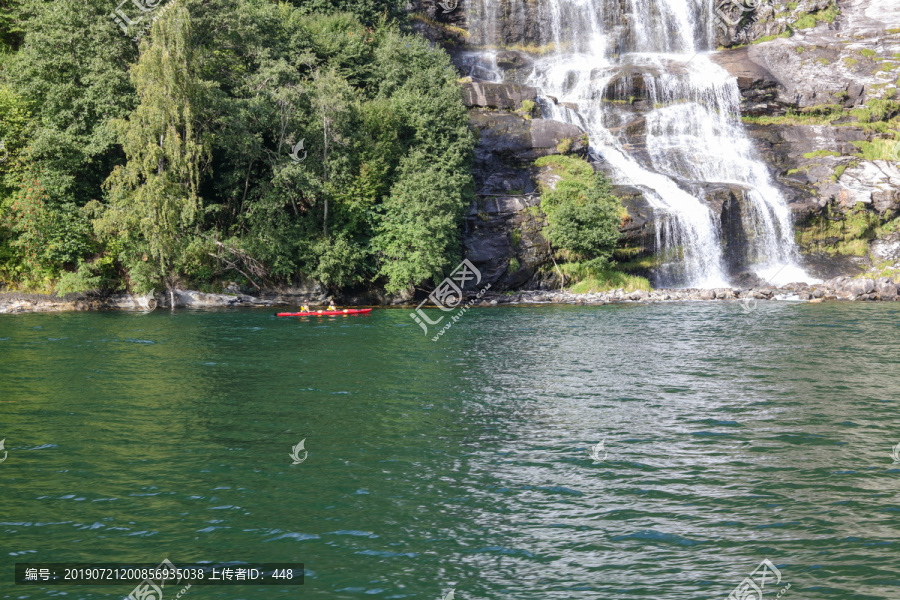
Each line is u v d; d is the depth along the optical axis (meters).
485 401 21.06
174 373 24.67
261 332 35.06
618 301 51.84
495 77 78.81
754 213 62.72
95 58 44.84
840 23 90.31
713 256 60.22
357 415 19.34
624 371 25.67
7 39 55.62
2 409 19.45
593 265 54.59
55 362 26.31
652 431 17.94
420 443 16.84
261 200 46.31
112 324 37.41
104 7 46.12
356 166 49.97
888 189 66.50
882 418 19.19
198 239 45.22
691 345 31.45
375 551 11.23
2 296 43.19
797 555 11.16
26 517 12.37
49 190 43.88
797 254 64.19
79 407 19.81
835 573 10.57
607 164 66.38
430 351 29.84
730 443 16.95
